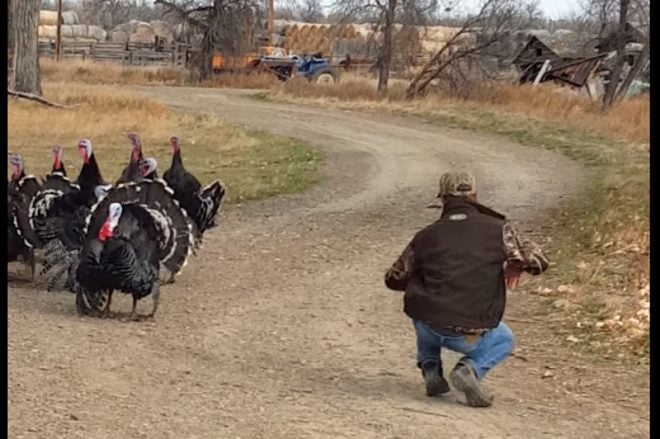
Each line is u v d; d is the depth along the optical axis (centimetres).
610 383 778
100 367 771
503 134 3158
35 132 2806
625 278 1148
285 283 1163
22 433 604
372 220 1648
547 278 1174
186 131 3075
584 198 1892
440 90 4212
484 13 4253
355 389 742
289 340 904
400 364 827
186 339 894
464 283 677
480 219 689
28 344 834
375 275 1220
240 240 1441
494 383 772
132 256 945
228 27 5716
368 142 2961
